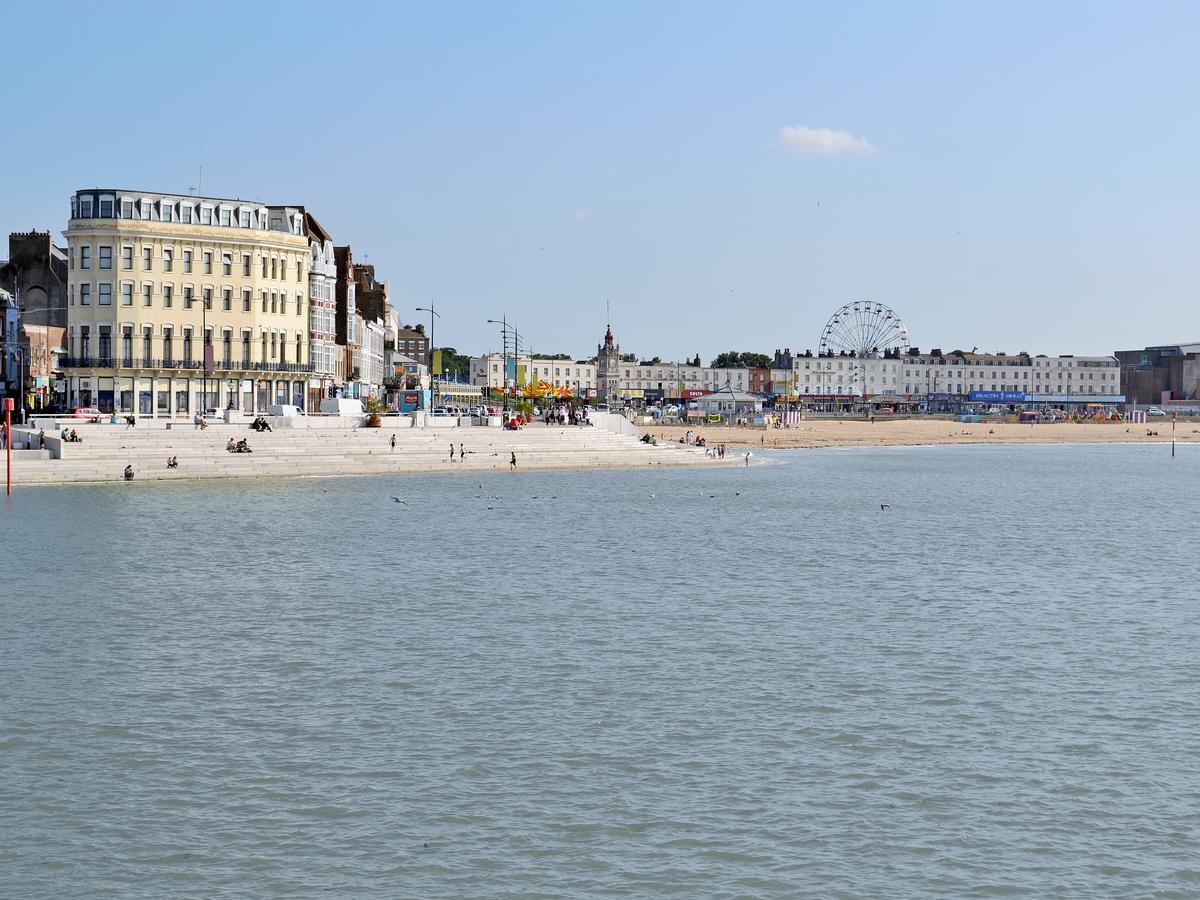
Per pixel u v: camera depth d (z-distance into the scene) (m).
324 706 42.44
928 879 30.12
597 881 29.97
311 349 163.00
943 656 49.91
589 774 36.28
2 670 46.53
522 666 47.66
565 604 60.03
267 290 152.00
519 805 34.12
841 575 70.50
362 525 88.00
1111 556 80.94
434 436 140.00
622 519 96.75
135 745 38.47
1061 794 35.03
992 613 59.16
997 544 86.56
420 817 33.34
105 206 142.50
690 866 30.69
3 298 142.88
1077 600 63.16
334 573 68.12
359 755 37.66
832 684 45.53
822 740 39.25
